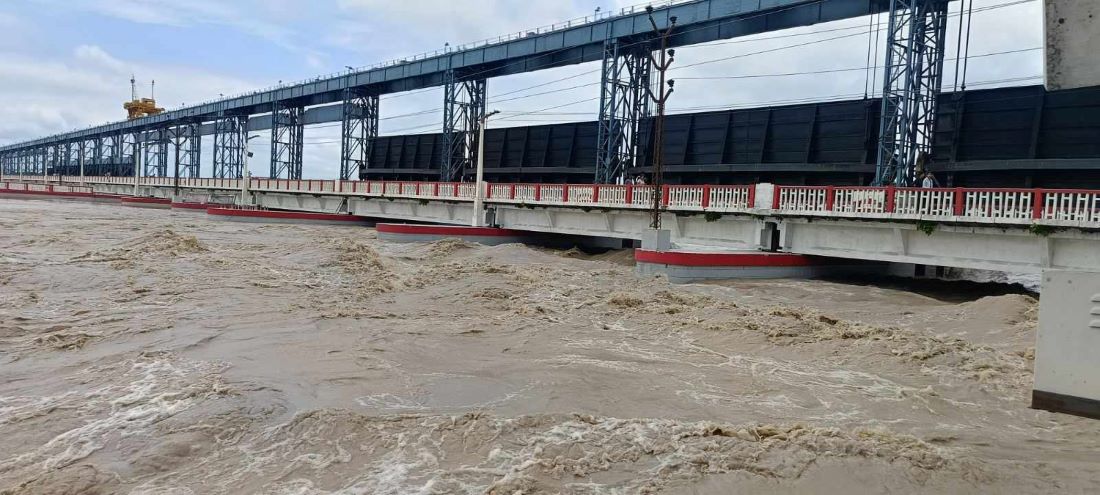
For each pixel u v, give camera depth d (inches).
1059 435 288.8
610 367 397.4
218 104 3297.2
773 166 1371.8
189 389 323.0
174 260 833.5
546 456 248.1
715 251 939.3
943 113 1161.4
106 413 289.7
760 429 278.7
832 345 454.0
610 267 1022.4
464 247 1238.3
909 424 302.5
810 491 218.1
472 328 509.0
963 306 658.8
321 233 1569.9
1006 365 412.8
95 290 621.9
